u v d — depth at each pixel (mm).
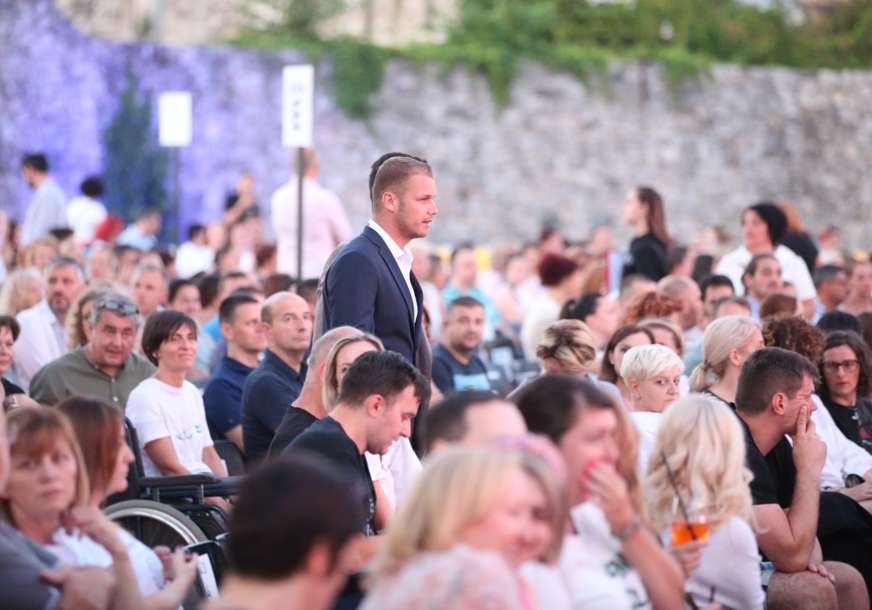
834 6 65375
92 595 9219
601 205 57844
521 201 56312
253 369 18766
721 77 60562
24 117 47000
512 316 34875
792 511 13102
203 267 39312
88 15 54719
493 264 42312
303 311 17375
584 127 57562
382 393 11820
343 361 12977
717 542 11023
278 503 6895
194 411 16609
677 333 17844
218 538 12648
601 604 9477
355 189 53438
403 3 59219
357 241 15133
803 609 12742
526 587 7777
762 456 13375
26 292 20609
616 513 9555
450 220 55094
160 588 10367
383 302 15008
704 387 15609
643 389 14555
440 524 7371
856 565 14305
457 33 57188
